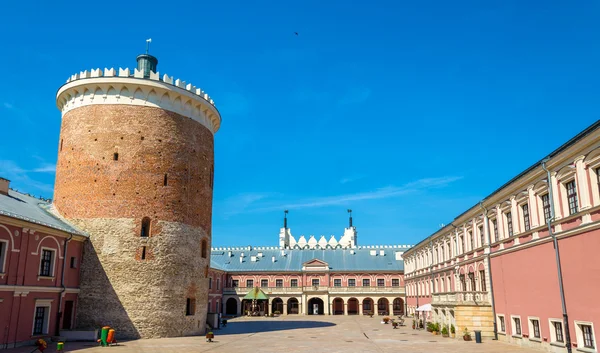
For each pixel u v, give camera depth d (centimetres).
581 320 2634
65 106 4659
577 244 2684
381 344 3747
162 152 4434
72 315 3953
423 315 6309
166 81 4550
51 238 3697
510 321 3616
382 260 10238
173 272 4262
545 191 3077
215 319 5491
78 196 4259
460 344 3662
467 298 4044
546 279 3034
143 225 4284
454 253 5247
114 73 4484
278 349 3416
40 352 2961
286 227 12750
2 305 3133
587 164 2581
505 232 3753
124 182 4266
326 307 9544
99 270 4075
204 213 4759
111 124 4381
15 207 3606
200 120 4847
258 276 9938
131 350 3219
